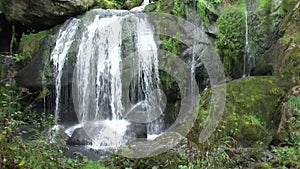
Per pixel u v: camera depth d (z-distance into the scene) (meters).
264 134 6.58
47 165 4.54
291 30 8.51
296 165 5.39
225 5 9.46
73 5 9.86
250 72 9.24
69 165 4.86
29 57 9.80
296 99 6.68
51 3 9.84
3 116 4.94
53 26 10.27
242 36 9.30
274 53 8.49
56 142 5.96
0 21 10.79
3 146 4.24
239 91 7.18
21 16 10.20
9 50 10.93
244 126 6.59
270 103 7.09
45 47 9.70
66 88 9.34
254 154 5.80
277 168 5.34
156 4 9.62
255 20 9.41
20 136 4.96
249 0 9.58
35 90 9.31
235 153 5.73
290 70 7.54
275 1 9.55
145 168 5.28
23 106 8.89
